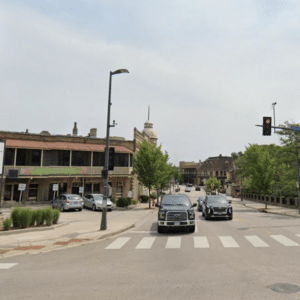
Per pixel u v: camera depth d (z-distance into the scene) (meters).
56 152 32.19
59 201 25.64
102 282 6.25
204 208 20.66
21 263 8.12
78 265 7.79
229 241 11.04
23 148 29.45
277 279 6.26
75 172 32.16
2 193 28.50
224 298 5.21
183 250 9.51
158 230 13.52
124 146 37.53
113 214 23.72
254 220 18.88
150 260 8.23
